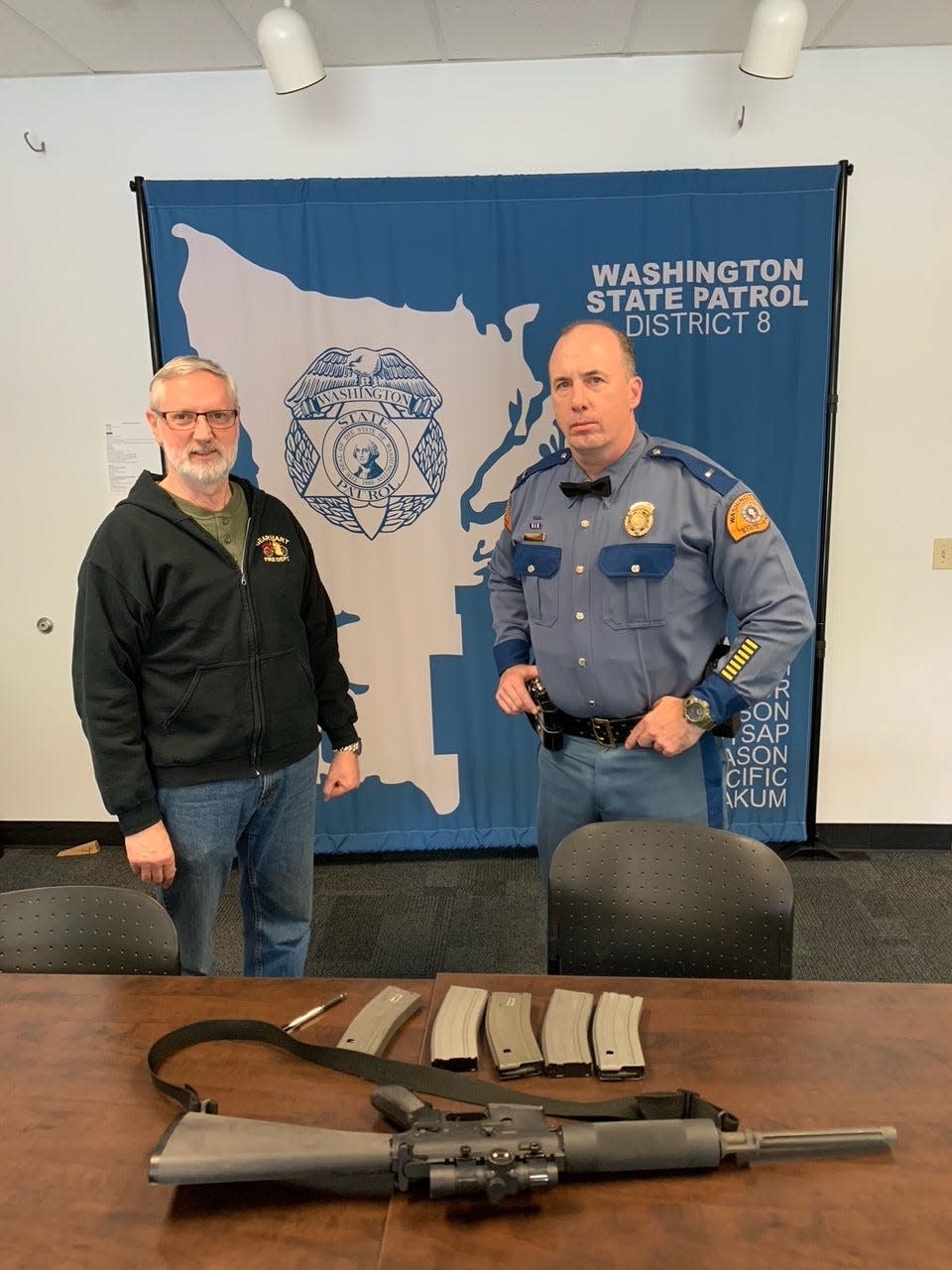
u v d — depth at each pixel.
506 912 2.65
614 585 1.68
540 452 2.75
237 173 2.69
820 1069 1.00
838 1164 0.86
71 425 2.89
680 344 2.66
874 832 2.99
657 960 1.40
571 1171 0.84
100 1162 0.88
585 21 2.34
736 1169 0.86
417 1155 0.83
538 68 2.59
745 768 2.89
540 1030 1.08
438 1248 0.77
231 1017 1.12
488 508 2.79
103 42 2.44
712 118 2.61
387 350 2.70
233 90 2.64
